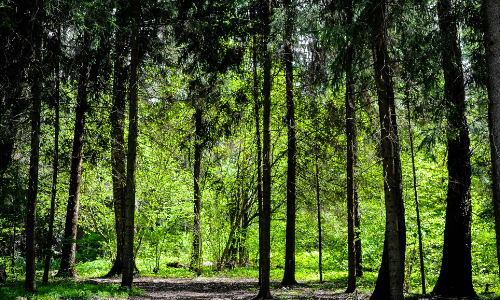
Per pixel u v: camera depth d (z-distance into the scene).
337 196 14.41
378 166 13.57
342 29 6.91
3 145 11.30
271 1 11.18
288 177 13.84
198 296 11.16
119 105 14.16
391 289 7.39
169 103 13.95
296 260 23.28
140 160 17.14
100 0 9.97
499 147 6.00
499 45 6.05
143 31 12.77
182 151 17.19
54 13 10.02
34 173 9.29
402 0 7.16
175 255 24.11
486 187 9.70
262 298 9.88
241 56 13.30
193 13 13.12
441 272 9.88
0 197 9.65
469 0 7.23
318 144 12.88
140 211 17.61
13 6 9.48
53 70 10.64
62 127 17.55
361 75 8.83
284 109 14.26
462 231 9.59
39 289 9.52
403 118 9.74
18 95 10.85
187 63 14.85
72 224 14.37
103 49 12.73
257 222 22.62
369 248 14.80
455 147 9.63
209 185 18.48
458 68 8.05
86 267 18.48
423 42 7.12
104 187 19.80
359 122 10.65
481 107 8.12
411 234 12.99
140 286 13.43
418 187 13.90
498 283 12.67
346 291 11.46
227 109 14.88
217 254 19.58
